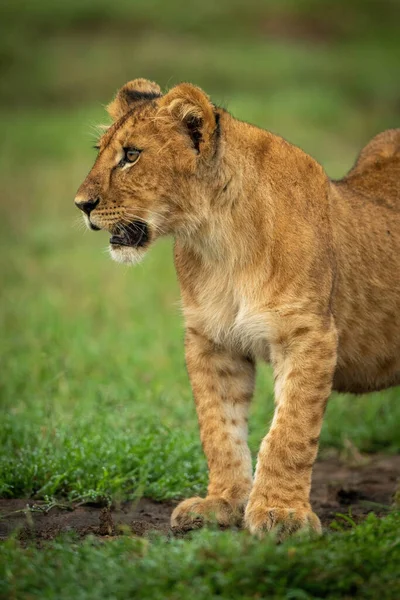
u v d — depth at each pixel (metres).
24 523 8.90
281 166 8.96
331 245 8.98
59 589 6.63
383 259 9.50
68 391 12.86
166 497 9.96
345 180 10.07
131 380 13.56
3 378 13.61
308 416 8.55
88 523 8.98
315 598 6.59
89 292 18.91
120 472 10.09
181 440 11.08
